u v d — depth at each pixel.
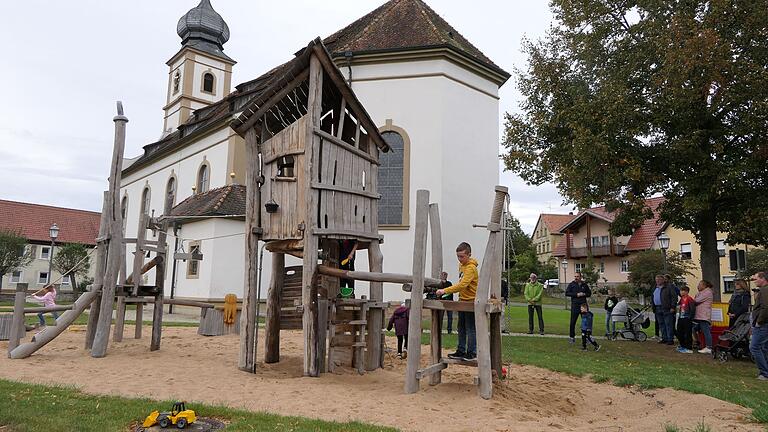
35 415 5.29
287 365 9.70
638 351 13.08
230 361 9.54
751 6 13.12
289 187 8.97
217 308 13.92
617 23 15.99
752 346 9.80
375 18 23.64
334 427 5.32
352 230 9.34
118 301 11.93
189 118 36.84
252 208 9.23
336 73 8.94
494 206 7.43
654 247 47.47
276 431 5.07
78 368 8.30
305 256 8.42
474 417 6.08
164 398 6.41
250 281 8.99
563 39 17.03
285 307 10.01
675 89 13.11
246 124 9.37
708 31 12.74
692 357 12.29
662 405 7.51
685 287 13.42
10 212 50.22
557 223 73.00
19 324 9.52
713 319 13.76
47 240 49.66
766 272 10.06
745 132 13.53
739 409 6.99
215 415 5.66
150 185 34.41
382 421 5.79
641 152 14.64
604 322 22.20
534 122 17.02
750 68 13.12
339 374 8.80
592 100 15.07
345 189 9.20
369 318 9.60
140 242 10.59
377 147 10.41
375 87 20.45
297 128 8.96
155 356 9.73
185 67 38.44
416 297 7.43
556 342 14.28
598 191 15.06
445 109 19.89
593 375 9.27
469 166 20.44
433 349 7.89
